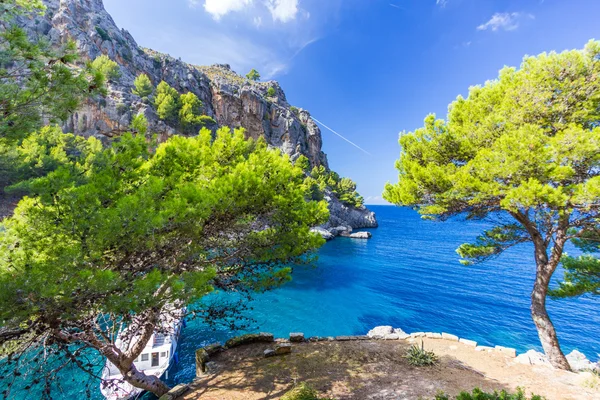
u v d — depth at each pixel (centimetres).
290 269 970
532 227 1087
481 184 925
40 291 454
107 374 1383
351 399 738
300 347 1116
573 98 935
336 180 11019
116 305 512
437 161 1173
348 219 9469
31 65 465
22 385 693
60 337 630
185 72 9181
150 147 730
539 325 1039
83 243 562
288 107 12388
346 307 2727
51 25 6612
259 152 991
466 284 3456
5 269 520
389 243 6656
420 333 1255
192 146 835
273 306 2708
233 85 10000
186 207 637
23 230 586
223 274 922
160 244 685
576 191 775
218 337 2055
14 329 523
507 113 1026
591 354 1855
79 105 545
